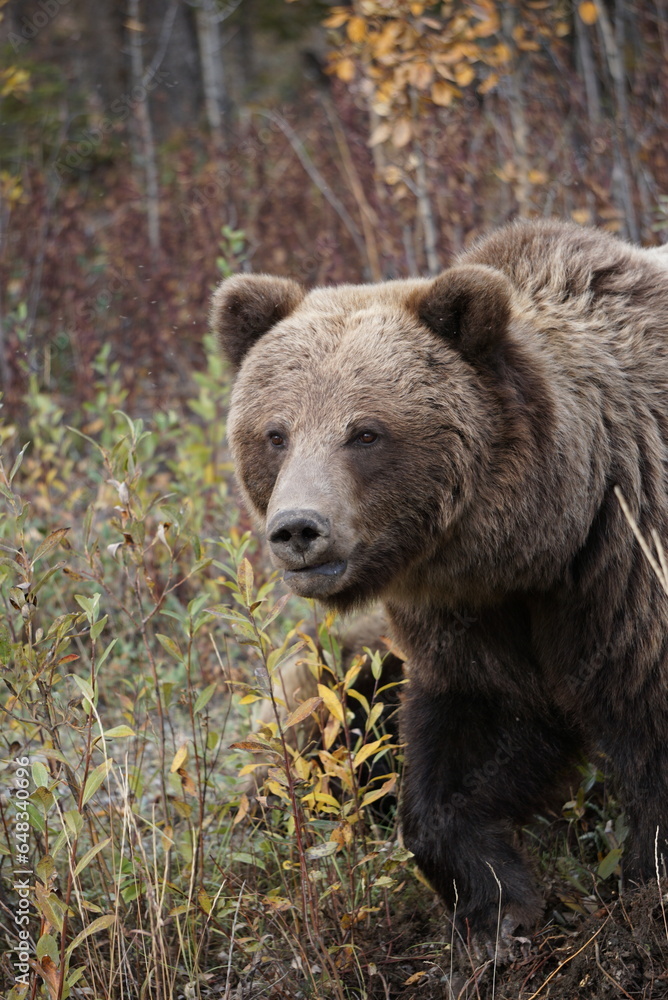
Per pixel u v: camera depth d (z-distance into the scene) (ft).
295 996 24.57
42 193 72.95
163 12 104.63
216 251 66.28
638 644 24.86
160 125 100.37
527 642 26.53
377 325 25.02
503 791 27.45
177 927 24.79
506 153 61.87
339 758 25.84
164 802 26.50
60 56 104.73
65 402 60.64
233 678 32.68
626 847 26.63
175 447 53.83
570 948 24.36
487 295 23.81
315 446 23.66
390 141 61.72
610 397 25.44
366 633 33.94
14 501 25.41
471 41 53.31
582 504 24.62
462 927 25.88
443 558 25.04
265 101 95.25
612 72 65.57
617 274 26.94
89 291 68.80
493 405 24.45
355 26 52.34
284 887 27.66
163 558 41.73
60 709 28.19
